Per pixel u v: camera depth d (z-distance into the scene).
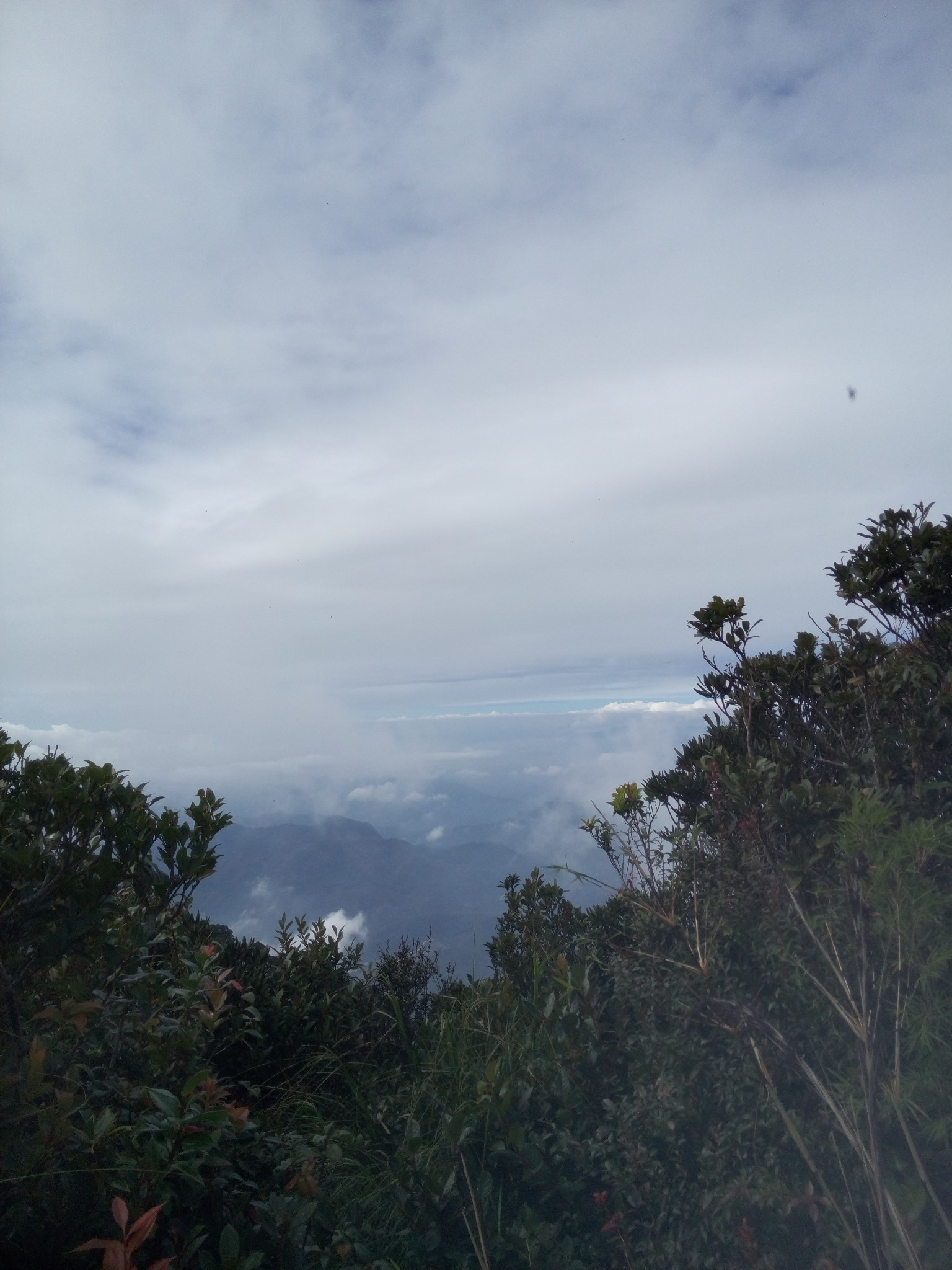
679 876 2.89
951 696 2.74
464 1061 3.53
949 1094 1.91
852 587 3.49
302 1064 3.81
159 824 2.79
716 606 3.59
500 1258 2.34
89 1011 2.35
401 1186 2.58
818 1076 2.24
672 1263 2.13
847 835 1.90
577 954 3.90
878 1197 1.71
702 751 3.98
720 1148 2.21
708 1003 2.25
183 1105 2.12
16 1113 1.99
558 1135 2.61
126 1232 1.78
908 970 1.91
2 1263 1.84
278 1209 2.24
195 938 3.76
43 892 2.35
